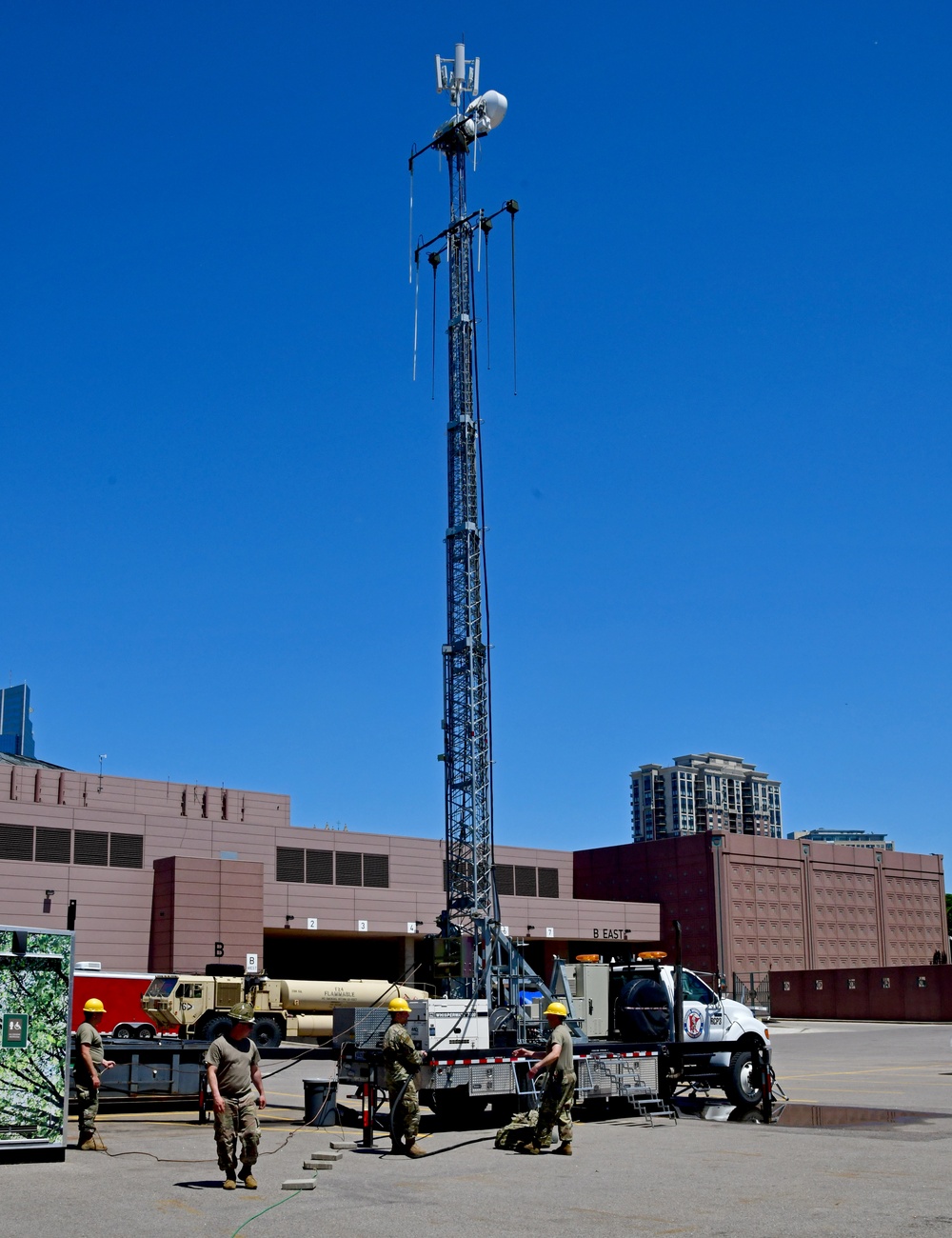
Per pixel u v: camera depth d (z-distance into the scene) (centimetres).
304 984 4844
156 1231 1226
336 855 7231
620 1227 1252
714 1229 1232
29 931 1689
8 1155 1642
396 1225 1270
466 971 3484
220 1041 1516
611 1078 2214
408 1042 1802
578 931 8162
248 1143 1490
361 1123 2209
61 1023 1695
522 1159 1736
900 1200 1383
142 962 6103
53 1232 1213
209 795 7631
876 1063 4041
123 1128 2239
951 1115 2375
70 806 6469
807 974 8362
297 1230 1239
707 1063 2417
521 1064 2138
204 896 6162
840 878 9294
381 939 7556
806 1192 1438
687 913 8575
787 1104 2611
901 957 9612
